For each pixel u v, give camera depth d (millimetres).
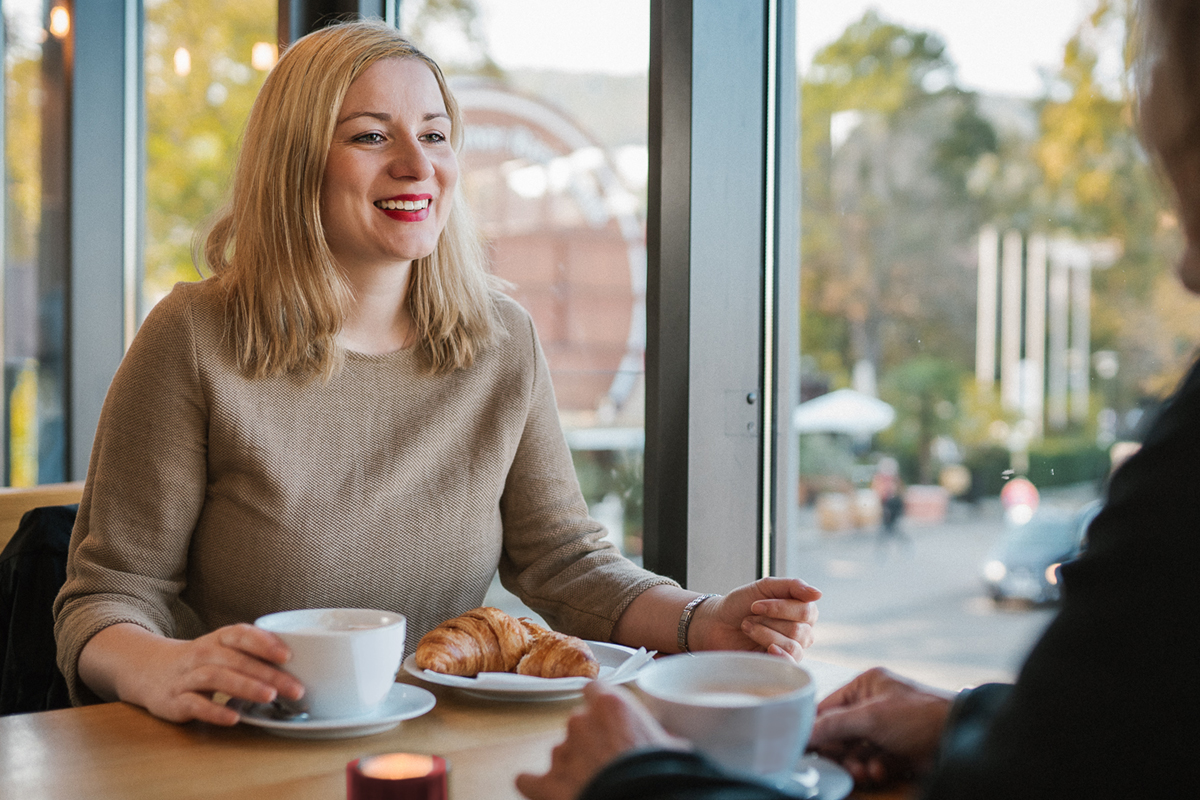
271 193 1242
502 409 1357
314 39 1294
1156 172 563
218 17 2717
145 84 3002
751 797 543
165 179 2951
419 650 1007
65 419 3008
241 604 1229
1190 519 487
